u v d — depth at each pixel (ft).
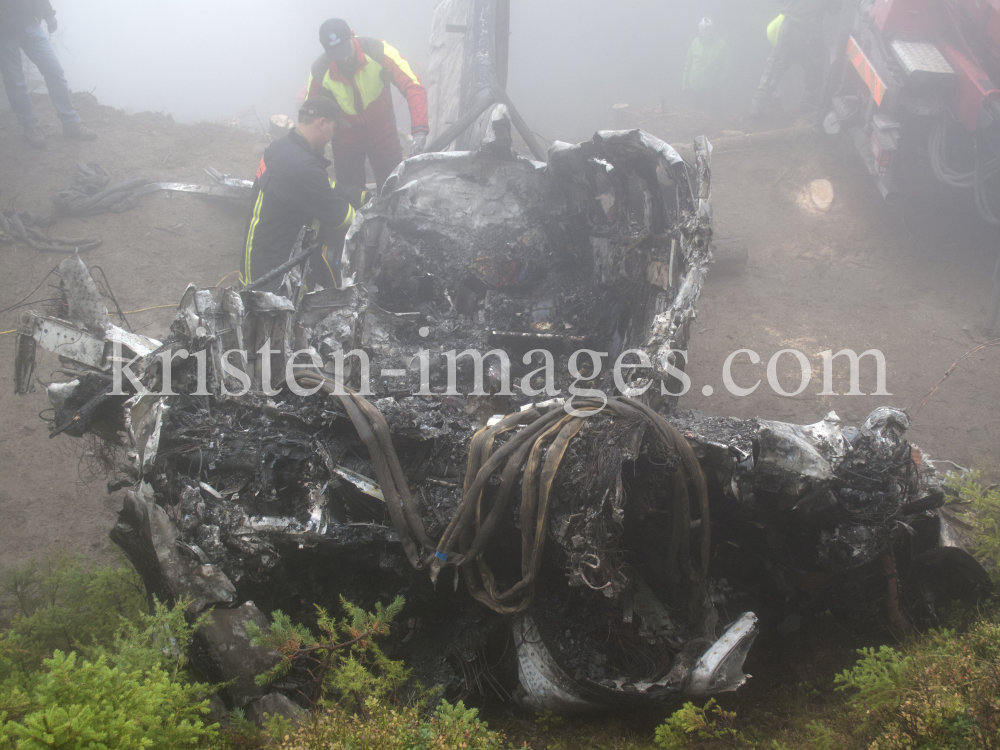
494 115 13.15
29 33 20.53
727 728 7.65
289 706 7.80
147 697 6.01
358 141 17.94
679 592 9.14
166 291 17.79
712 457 8.57
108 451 10.49
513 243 14.10
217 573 7.98
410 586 8.87
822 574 8.93
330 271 15.24
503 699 8.91
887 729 6.64
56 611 9.38
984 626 7.41
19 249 18.52
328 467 8.72
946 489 10.36
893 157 18.07
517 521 8.38
